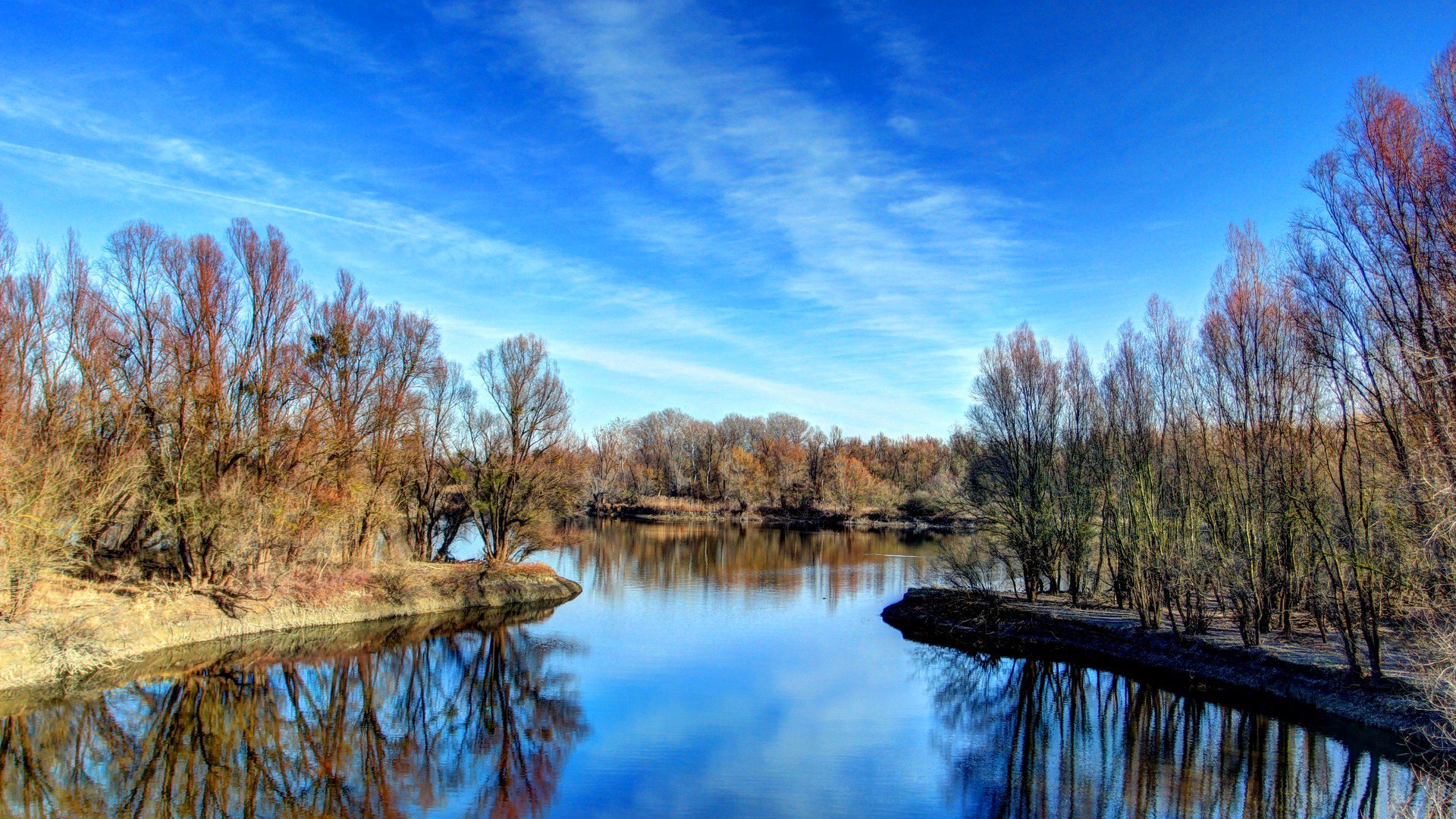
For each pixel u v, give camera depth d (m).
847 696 28.62
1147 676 31.06
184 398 31.64
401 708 26.47
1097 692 29.30
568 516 65.06
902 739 24.00
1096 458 42.25
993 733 24.62
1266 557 30.77
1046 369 43.31
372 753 22.41
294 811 18.45
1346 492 25.86
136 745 22.00
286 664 30.77
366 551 43.72
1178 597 33.66
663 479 131.62
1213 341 33.06
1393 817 17.56
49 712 23.81
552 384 50.34
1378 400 22.16
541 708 26.75
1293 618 33.22
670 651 34.88
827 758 22.30
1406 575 21.53
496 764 21.62
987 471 46.16
